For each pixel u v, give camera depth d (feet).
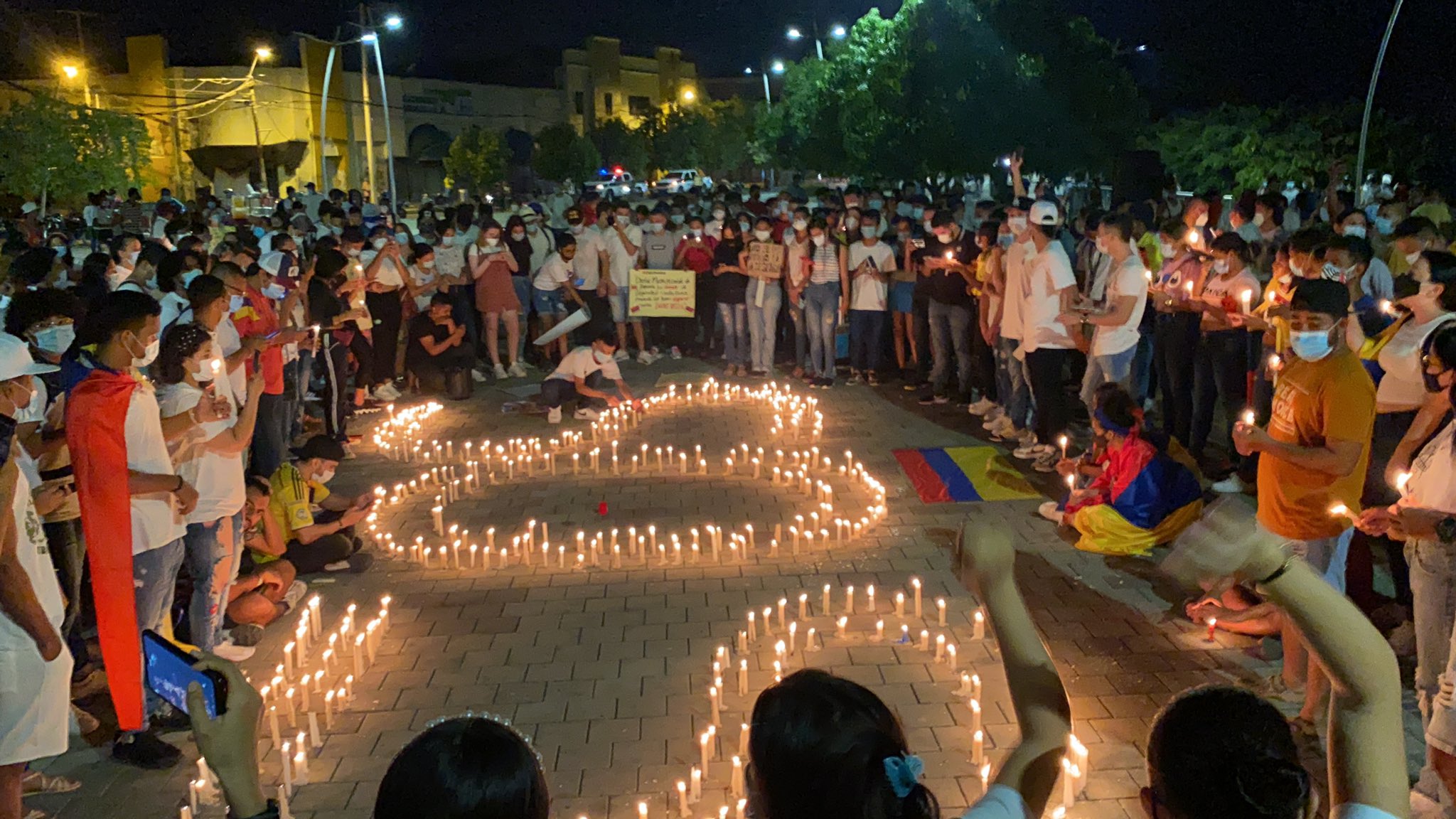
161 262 29.91
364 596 25.16
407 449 38.04
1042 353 32.19
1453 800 13.61
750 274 47.44
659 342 56.54
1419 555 15.15
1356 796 5.87
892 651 21.50
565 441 38.70
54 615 15.56
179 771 18.01
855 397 44.24
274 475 26.66
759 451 36.32
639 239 55.06
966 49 64.39
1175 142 70.59
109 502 17.12
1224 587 6.01
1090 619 22.56
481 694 20.22
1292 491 17.69
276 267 36.55
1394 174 62.95
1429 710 15.26
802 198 74.84
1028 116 63.77
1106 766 17.17
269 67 152.25
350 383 45.68
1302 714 17.70
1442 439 15.17
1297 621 5.99
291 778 17.58
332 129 163.22
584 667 21.20
